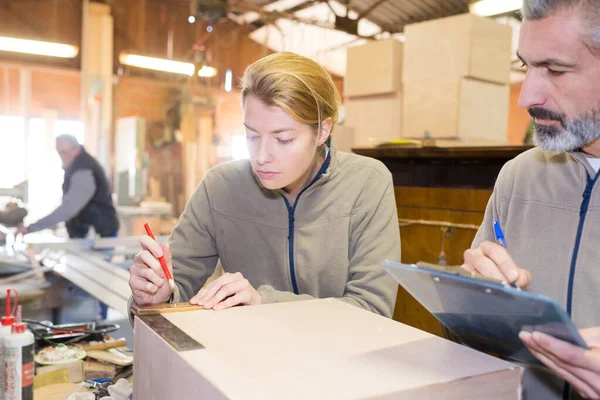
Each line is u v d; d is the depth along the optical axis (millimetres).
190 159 6172
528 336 595
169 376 645
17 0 5316
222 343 663
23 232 3270
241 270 1252
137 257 990
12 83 5578
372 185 1208
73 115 5863
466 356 642
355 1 5363
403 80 2730
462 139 2545
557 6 723
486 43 2547
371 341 692
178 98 6121
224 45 6617
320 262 1182
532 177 1035
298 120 968
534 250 990
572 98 759
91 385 1029
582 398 724
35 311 2352
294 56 1029
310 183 1163
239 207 1225
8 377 877
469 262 759
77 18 5668
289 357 620
